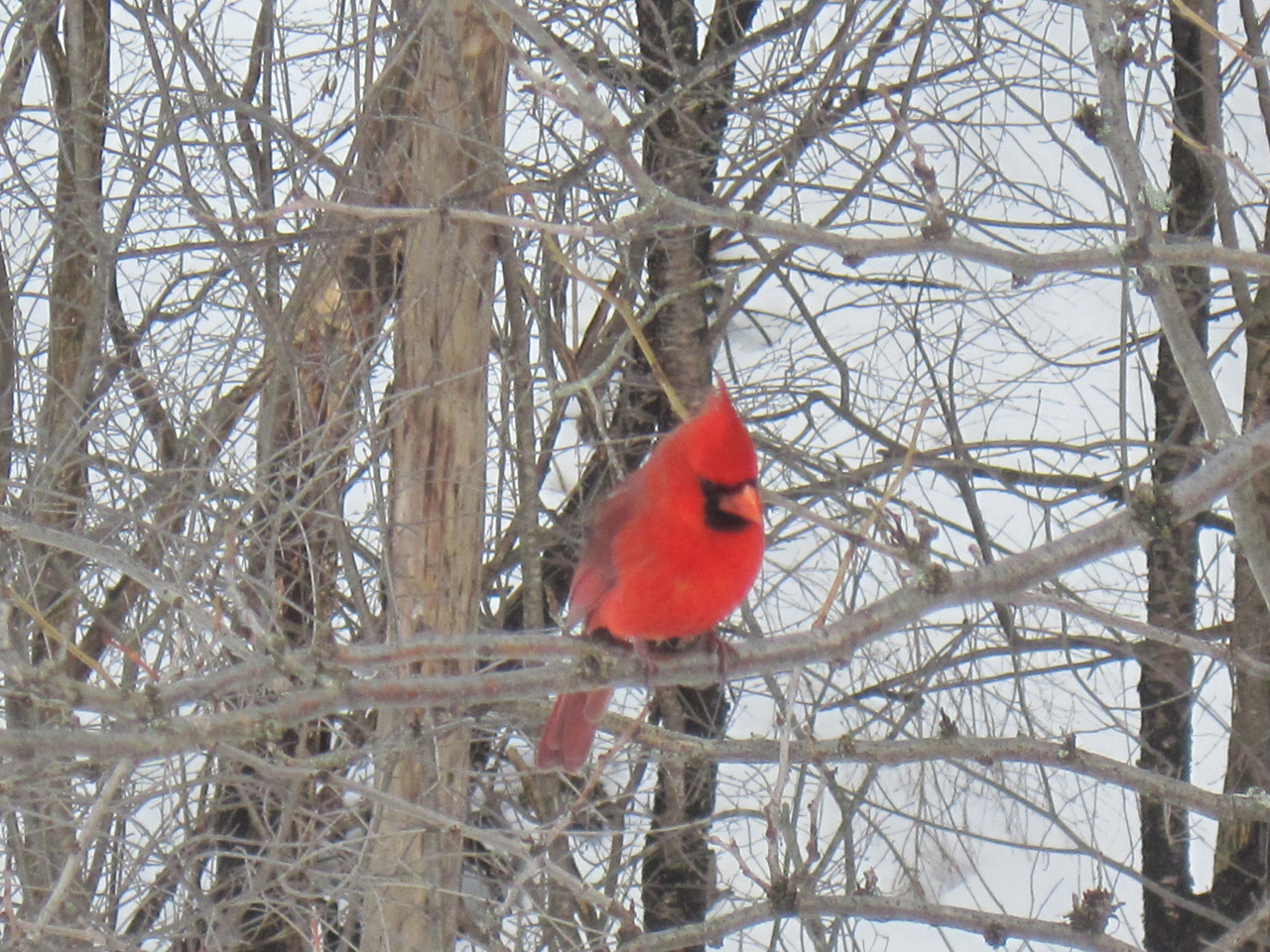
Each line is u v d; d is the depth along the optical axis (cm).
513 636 563
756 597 1244
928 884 1244
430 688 544
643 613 612
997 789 1159
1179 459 1291
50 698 504
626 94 1291
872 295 1340
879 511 587
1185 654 1266
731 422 598
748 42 1250
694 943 922
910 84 1195
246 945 1162
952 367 1262
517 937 1062
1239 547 1210
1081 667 1274
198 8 1148
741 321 1459
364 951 1039
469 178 983
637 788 1238
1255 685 1216
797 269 1312
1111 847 1348
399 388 1041
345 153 1339
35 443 1118
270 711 525
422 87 1040
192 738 514
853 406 1309
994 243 1359
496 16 1032
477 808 1082
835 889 1241
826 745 958
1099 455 1281
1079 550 568
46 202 1286
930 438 1394
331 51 1163
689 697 1287
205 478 1066
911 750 931
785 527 1280
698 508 593
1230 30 1507
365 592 1201
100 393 1089
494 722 1162
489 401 1264
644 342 668
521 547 1202
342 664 532
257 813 1116
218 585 975
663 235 1245
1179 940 1266
